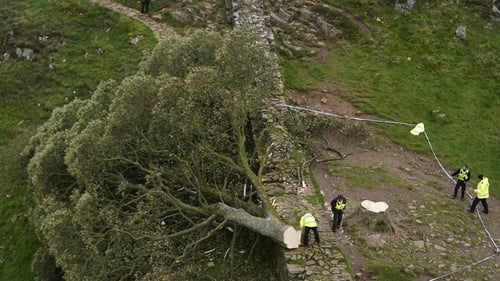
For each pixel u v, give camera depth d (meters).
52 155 22.64
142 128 20.09
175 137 19.83
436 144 27.91
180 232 19.28
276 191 21.66
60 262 19.86
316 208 20.77
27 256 27.97
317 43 34.41
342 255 18.45
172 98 19.62
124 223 19.31
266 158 22.25
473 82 31.66
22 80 35.38
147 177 19.22
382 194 23.62
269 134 24.50
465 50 33.31
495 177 26.23
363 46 34.22
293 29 35.00
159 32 35.09
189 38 23.22
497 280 19.09
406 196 23.70
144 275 18.78
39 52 36.34
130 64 33.28
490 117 29.75
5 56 36.84
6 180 31.23
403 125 28.97
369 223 20.97
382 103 30.22
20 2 40.22
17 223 29.64
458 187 23.75
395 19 35.53
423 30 34.34
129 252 19.19
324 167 25.30
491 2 35.53
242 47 20.81
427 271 19.17
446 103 30.34
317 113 28.70
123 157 19.72
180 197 21.64
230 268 19.94
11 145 31.16
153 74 23.12
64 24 37.44
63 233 19.75
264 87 21.77
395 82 31.59
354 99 30.45
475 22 34.84
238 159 21.84
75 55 35.44
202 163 20.81
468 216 22.80
